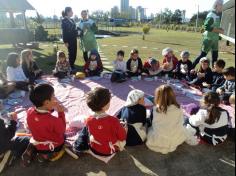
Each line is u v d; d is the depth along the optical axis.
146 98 4.58
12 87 5.01
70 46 7.31
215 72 5.57
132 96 3.25
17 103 4.68
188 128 3.44
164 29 43.66
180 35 26.39
